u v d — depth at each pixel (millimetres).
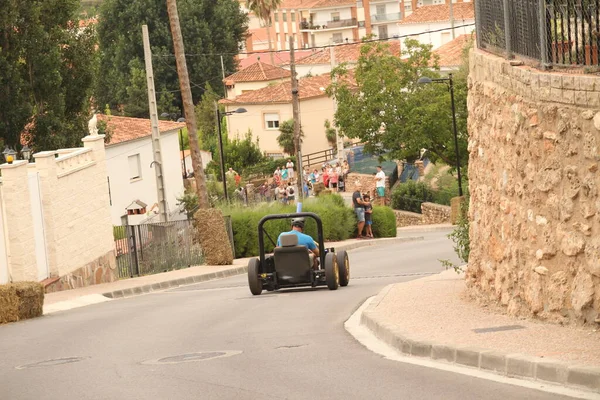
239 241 46594
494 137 15883
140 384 12281
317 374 12125
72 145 49156
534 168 14008
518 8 15492
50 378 13391
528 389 10359
